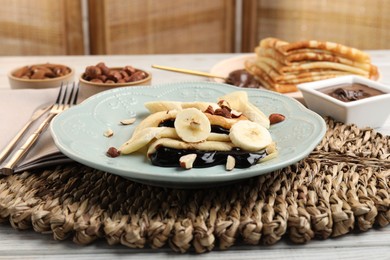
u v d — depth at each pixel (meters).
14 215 0.66
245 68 1.08
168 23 1.56
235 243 0.65
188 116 0.70
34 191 0.69
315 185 0.70
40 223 0.65
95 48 1.54
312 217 0.65
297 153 0.68
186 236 0.63
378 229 0.68
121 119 0.79
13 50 1.50
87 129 0.75
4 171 0.71
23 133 0.78
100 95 0.81
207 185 0.68
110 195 0.69
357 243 0.66
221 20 1.61
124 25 1.51
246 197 0.68
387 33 1.43
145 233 0.64
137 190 0.69
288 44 1.00
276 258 0.64
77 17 1.51
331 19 1.47
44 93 0.91
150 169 0.67
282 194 0.68
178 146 0.68
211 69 1.05
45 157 0.73
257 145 0.68
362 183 0.71
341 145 0.78
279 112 0.79
